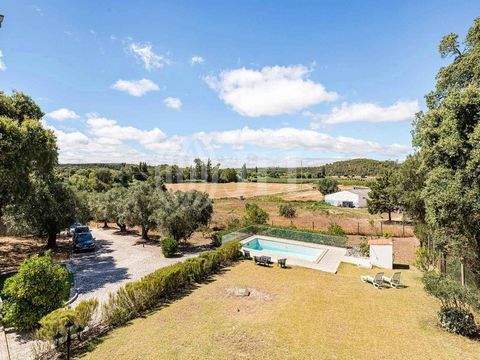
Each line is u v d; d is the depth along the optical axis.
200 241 25.03
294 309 10.82
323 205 52.53
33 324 9.05
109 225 35.84
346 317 10.18
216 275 15.07
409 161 20.33
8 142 12.77
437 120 10.62
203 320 9.80
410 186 20.00
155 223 24.53
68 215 21.47
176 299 11.70
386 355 7.86
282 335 8.86
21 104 17.02
